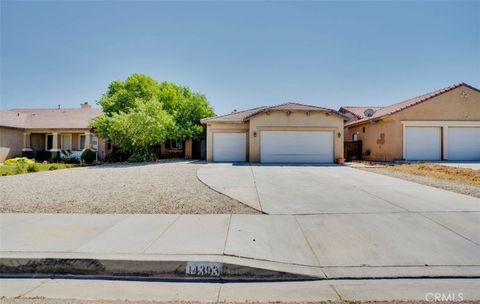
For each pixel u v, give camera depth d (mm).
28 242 3965
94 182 9648
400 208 5902
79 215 5426
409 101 20891
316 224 4867
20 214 5488
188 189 8195
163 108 24000
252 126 18156
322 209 5875
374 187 8516
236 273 3311
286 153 18062
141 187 8547
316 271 3287
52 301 2758
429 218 5172
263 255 3605
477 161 17422
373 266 3383
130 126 19484
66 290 3010
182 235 4285
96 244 3891
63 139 24203
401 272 3248
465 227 4672
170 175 11609
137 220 5098
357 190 8008
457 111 18062
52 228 4609
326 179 10297
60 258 3438
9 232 4402
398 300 2746
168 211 5750
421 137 18094
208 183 9297
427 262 3467
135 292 2965
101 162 21438
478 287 2980
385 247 3887
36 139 24234
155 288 3068
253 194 7461
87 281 3240
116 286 3111
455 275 3191
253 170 13398
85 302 2742
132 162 20234
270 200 6738
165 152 25219
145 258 3430
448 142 18047
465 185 8875
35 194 7480
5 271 3436
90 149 21875
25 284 3160
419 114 18047
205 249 3738
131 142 20016
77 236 4223
